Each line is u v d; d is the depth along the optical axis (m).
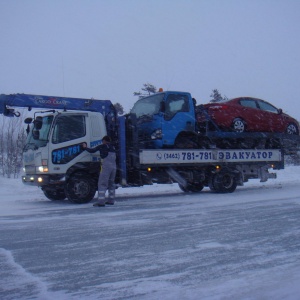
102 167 9.88
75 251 5.62
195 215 8.30
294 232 6.67
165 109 11.31
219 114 12.24
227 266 4.91
